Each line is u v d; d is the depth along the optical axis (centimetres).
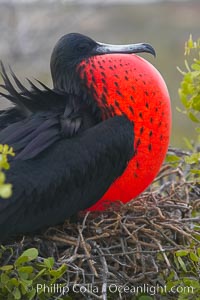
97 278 893
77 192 918
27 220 902
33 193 896
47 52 2147
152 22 2828
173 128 2223
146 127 939
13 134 921
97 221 945
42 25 2183
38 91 961
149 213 964
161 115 946
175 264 923
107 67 948
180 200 1005
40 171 902
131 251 901
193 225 965
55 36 2170
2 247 873
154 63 2572
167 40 2720
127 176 945
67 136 925
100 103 945
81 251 910
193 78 1028
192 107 1044
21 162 902
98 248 895
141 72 944
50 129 923
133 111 937
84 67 958
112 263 912
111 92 941
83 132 930
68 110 946
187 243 946
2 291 859
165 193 1070
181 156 1116
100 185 927
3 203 888
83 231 932
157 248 918
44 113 946
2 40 2136
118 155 925
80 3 2264
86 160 914
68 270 878
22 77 2089
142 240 932
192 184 1035
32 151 905
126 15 2792
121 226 916
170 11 2909
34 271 875
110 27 2725
